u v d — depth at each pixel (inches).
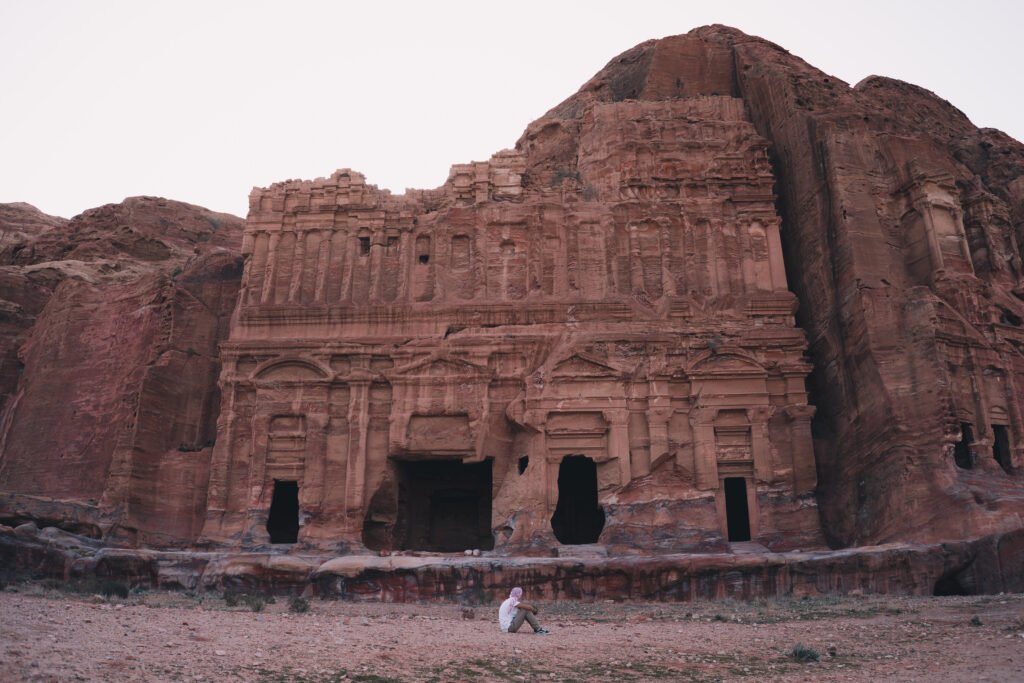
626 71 1995.6
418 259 1581.0
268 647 576.1
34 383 1631.4
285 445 1441.9
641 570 1099.9
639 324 1482.5
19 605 689.0
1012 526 1104.2
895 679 528.1
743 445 1406.3
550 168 1849.2
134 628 610.5
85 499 1471.5
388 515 1435.8
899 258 1455.5
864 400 1336.1
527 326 1496.1
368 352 1480.1
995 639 651.5
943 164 1562.5
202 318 1599.4
